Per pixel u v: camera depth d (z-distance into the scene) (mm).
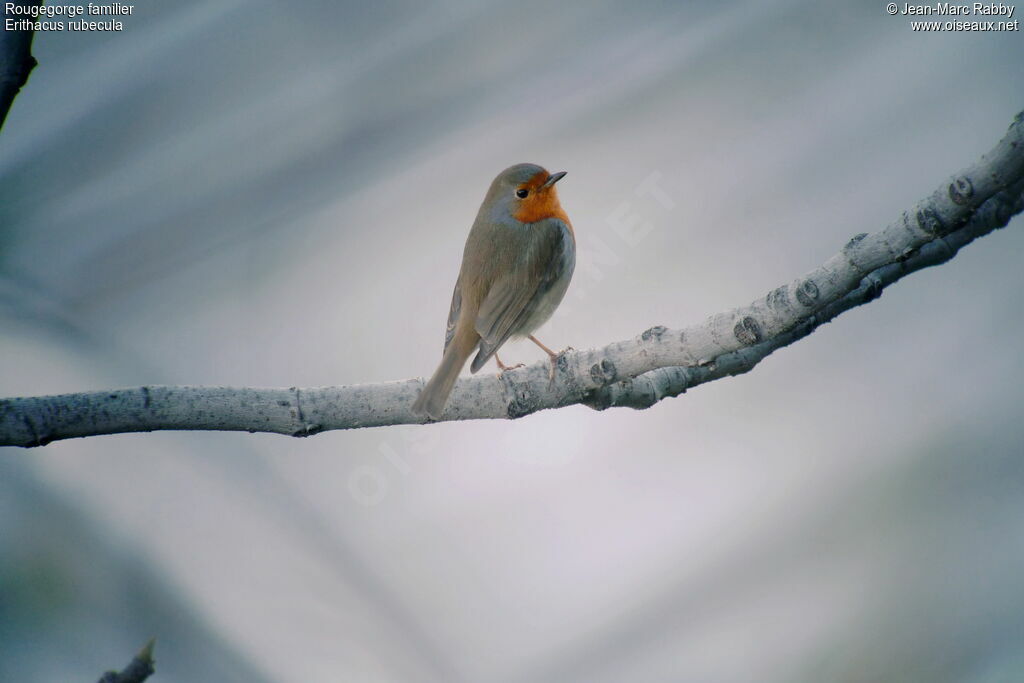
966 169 6527
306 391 6562
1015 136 6516
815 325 6605
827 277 6543
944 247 6590
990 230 6590
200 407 6555
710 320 6562
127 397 6551
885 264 6543
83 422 6547
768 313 6555
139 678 6523
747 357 6613
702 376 6613
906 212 6539
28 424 6543
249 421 6559
